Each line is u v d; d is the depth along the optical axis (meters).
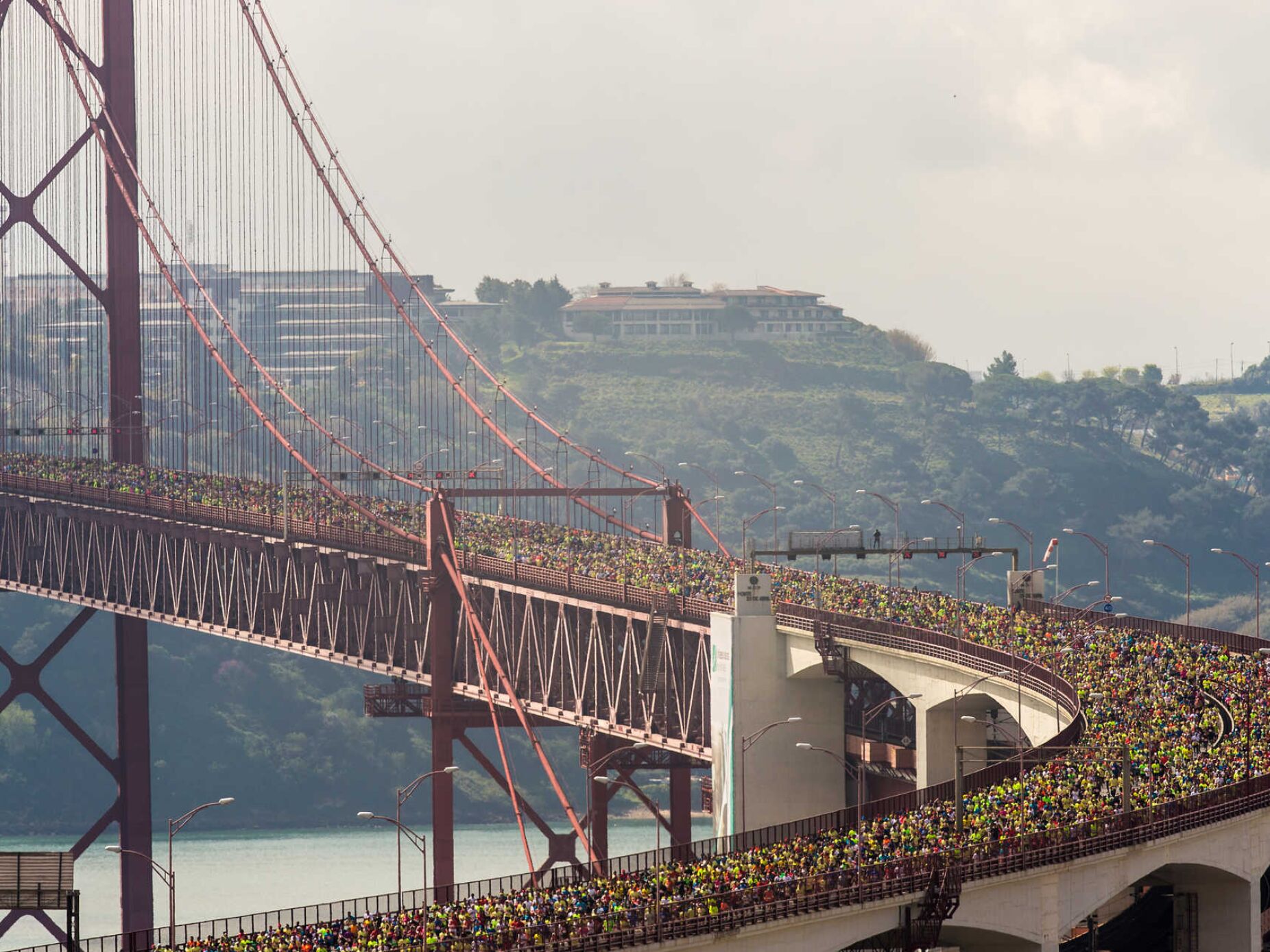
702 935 155.62
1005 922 173.62
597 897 161.25
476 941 150.12
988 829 176.00
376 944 149.88
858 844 172.88
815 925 163.50
